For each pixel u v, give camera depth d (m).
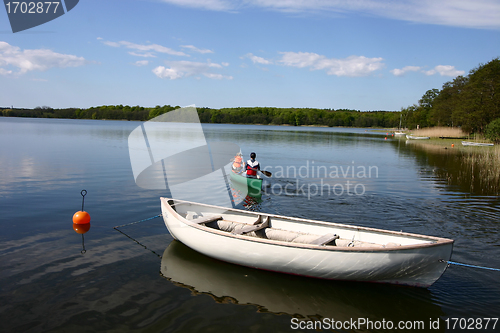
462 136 53.91
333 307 4.80
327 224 6.27
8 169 14.41
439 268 5.05
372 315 4.63
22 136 32.31
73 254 6.23
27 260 5.90
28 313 4.42
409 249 4.89
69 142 27.52
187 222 6.35
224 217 7.33
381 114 149.00
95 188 11.32
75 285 5.14
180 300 4.87
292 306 4.80
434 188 12.87
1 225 7.60
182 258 6.30
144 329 4.17
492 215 9.12
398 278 5.27
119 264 5.92
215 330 4.19
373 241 5.86
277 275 5.76
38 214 8.45
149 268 5.83
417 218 8.75
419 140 49.03
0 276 5.32
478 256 6.39
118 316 4.42
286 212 9.16
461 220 8.62
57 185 11.61
